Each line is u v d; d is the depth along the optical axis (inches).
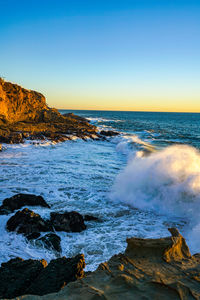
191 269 111.1
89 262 195.8
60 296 91.6
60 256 205.0
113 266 115.7
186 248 134.7
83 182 432.1
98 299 88.4
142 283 98.9
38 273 145.4
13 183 409.4
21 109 1453.0
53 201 333.1
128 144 907.4
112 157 722.2
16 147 799.1
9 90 1346.0
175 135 1558.8
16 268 149.0
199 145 1101.1
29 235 231.0
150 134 1573.6
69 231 251.1
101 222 280.7
